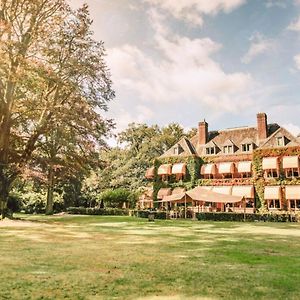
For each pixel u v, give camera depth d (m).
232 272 8.62
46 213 49.72
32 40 31.45
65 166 35.69
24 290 6.52
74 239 16.02
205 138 63.38
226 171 57.81
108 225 26.86
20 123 33.81
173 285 7.15
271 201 54.47
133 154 77.38
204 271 8.68
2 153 29.47
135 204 64.50
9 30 28.44
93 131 32.72
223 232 21.75
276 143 54.94
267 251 12.85
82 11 33.31
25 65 28.48
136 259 10.38
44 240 15.30
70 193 61.00
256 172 55.56
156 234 19.47
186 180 61.19
